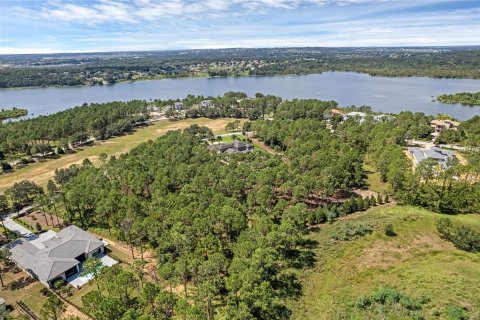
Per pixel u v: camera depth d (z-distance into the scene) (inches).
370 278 2502.5
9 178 5226.4
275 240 2650.1
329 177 4010.8
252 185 4111.7
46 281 2642.7
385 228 3120.1
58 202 3836.1
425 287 2315.5
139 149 5492.1
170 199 3412.9
